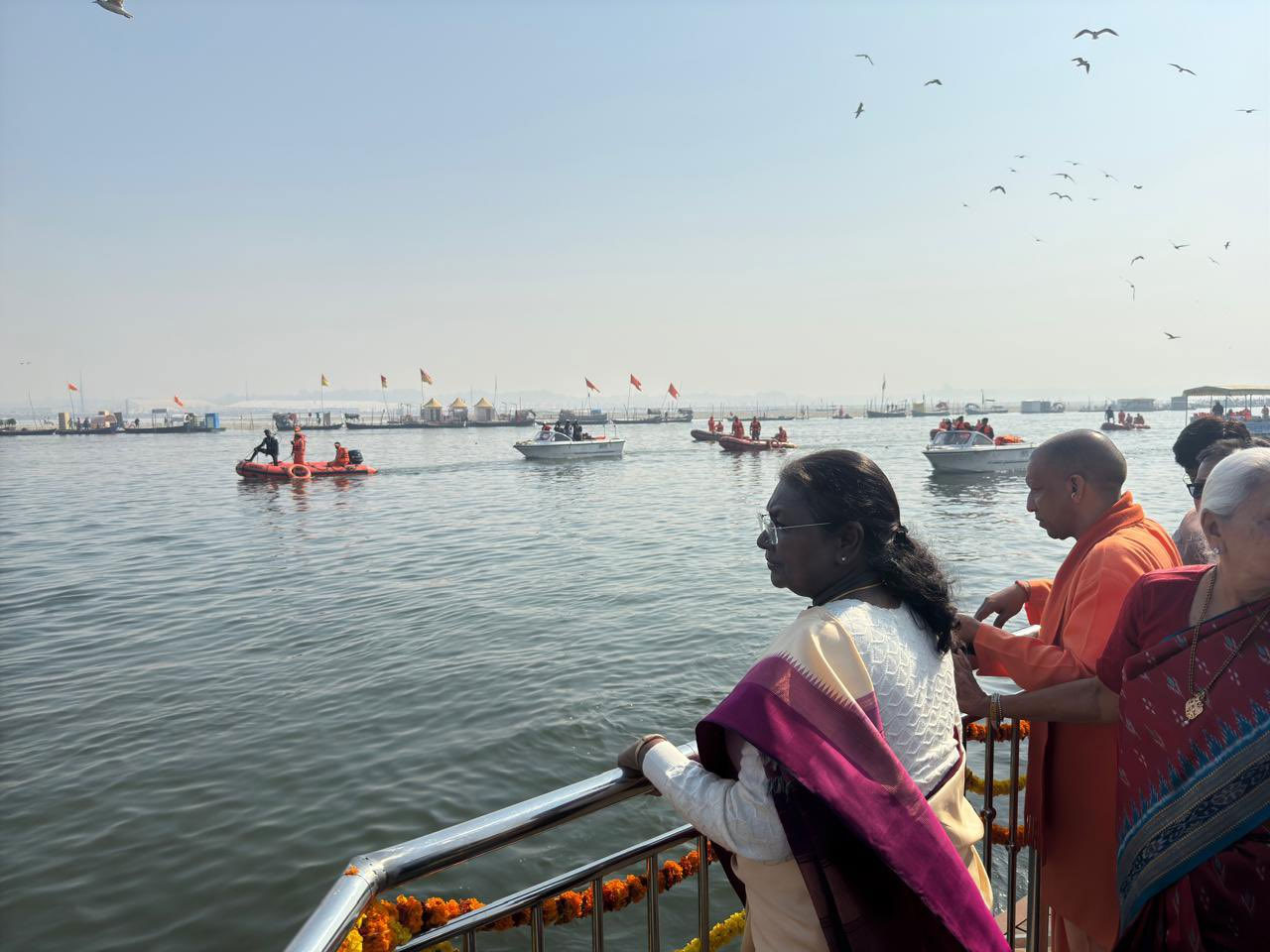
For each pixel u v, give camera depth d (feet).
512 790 20.22
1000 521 61.00
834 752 3.57
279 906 16.08
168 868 17.33
